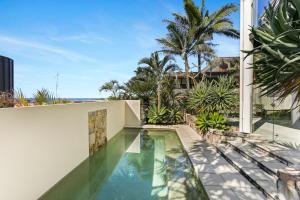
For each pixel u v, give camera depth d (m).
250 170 4.75
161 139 10.43
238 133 7.52
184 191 4.64
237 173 4.95
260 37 3.01
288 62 2.42
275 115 6.34
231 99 9.24
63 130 5.19
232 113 10.52
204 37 13.97
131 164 6.59
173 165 6.42
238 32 13.97
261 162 4.86
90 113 7.15
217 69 18.03
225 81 9.99
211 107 9.43
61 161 5.06
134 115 13.51
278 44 2.66
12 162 3.35
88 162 6.76
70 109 5.60
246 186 4.25
